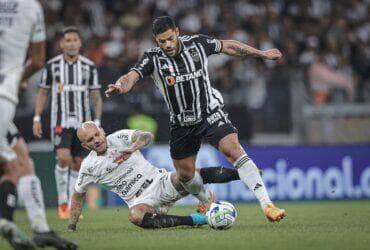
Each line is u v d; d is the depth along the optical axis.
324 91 47.41
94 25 53.81
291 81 46.00
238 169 22.09
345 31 56.22
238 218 27.27
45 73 31.73
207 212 21.94
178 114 22.16
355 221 25.19
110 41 51.66
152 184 23.14
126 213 33.72
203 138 22.55
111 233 21.39
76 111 31.66
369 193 45.50
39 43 16.98
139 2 55.16
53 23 52.50
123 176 23.39
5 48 16.50
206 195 24.03
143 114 43.91
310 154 44.72
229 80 46.59
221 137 22.06
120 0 54.97
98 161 23.02
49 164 42.03
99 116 32.16
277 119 45.56
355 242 18.20
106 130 43.09
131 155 23.45
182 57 21.81
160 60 21.80
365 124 46.91
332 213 30.39
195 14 54.69
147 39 52.41
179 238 19.30
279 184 44.09
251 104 45.81
